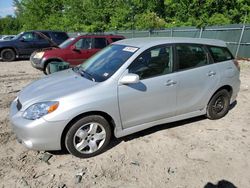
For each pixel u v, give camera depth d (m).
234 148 4.19
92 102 3.63
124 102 3.90
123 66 3.94
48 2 43.34
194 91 4.65
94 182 3.36
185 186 3.29
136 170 3.60
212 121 5.21
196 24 23.94
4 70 11.79
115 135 4.02
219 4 24.14
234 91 5.36
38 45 15.40
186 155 3.97
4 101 6.61
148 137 4.49
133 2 31.97
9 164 3.73
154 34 22.52
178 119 4.67
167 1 28.56
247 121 5.26
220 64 4.98
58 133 3.54
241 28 15.59
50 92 3.77
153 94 4.14
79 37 10.35
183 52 4.51
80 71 4.53
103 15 33.84
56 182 3.36
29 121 3.49
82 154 3.82
